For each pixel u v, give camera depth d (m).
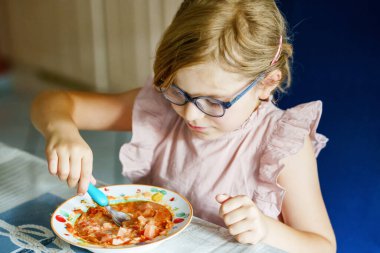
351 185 1.15
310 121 1.04
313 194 1.03
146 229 0.77
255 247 0.76
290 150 0.99
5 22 4.10
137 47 3.20
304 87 1.19
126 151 1.13
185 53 0.82
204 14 0.85
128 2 3.14
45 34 3.82
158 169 1.13
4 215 0.86
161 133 1.14
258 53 0.86
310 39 1.18
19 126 2.81
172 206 0.85
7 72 3.82
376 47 1.10
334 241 1.01
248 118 1.03
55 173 0.86
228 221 0.77
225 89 0.85
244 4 0.87
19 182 0.97
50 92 1.21
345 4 1.12
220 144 1.05
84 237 0.77
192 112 0.87
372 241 1.13
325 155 1.18
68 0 3.54
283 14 1.13
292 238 0.91
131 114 1.23
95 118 1.23
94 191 0.84
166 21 2.95
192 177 1.07
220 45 0.82
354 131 1.14
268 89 0.96
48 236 0.80
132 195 0.89
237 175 1.04
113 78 3.46
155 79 0.90
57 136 0.92
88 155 0.88
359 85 1.12
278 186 0.98
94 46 3.46
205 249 0.75
